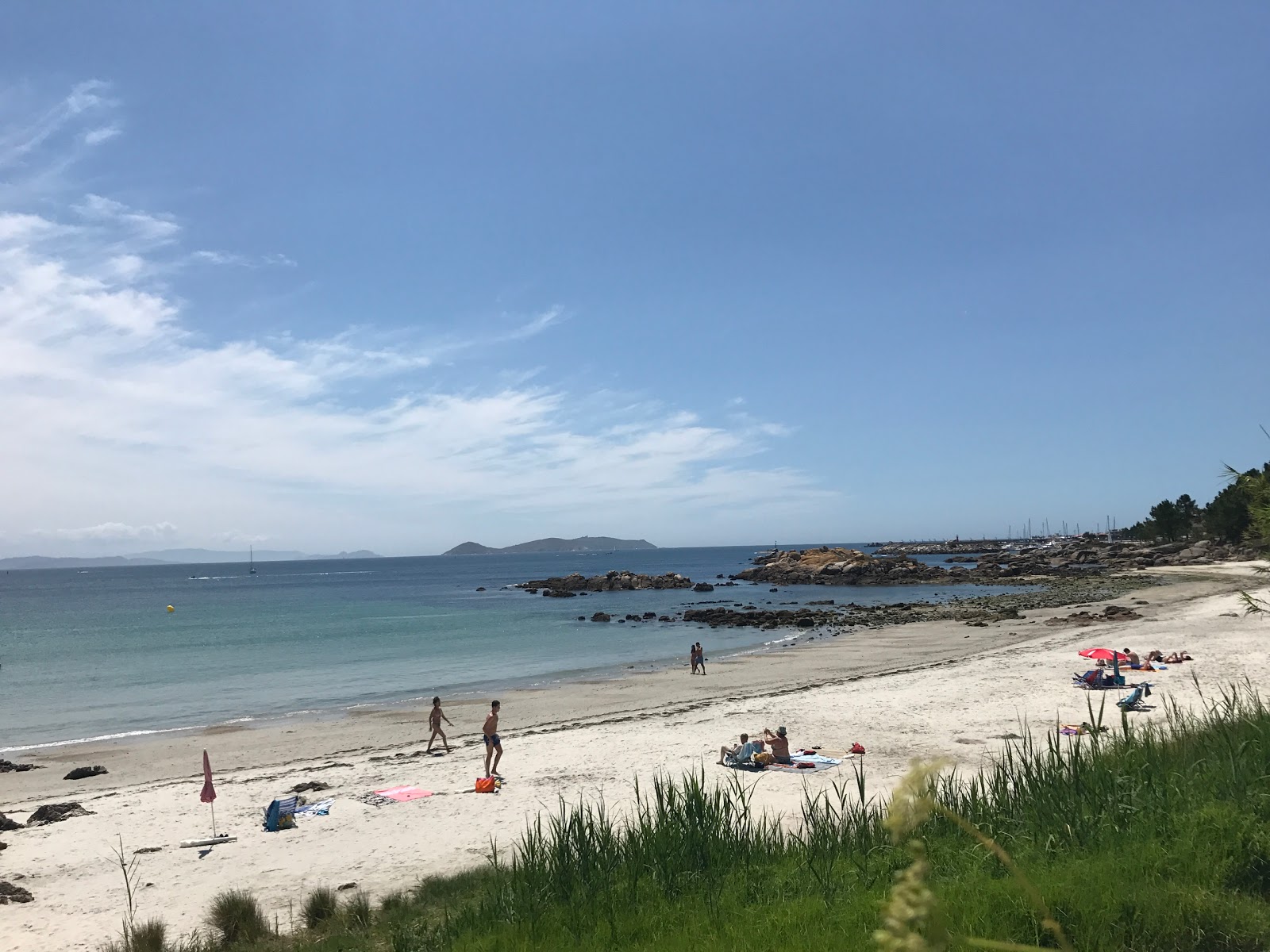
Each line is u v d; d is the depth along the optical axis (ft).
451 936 28.37
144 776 74.02
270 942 35.63
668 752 67.05
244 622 236.43
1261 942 16.75
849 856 29.27
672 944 22.63
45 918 41.47
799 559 436.76
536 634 190.29
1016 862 23.39
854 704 82.07
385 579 576.61
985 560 479.82
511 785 60.54
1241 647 101.65
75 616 278.26
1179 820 23.59
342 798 61.05
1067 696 78.84
